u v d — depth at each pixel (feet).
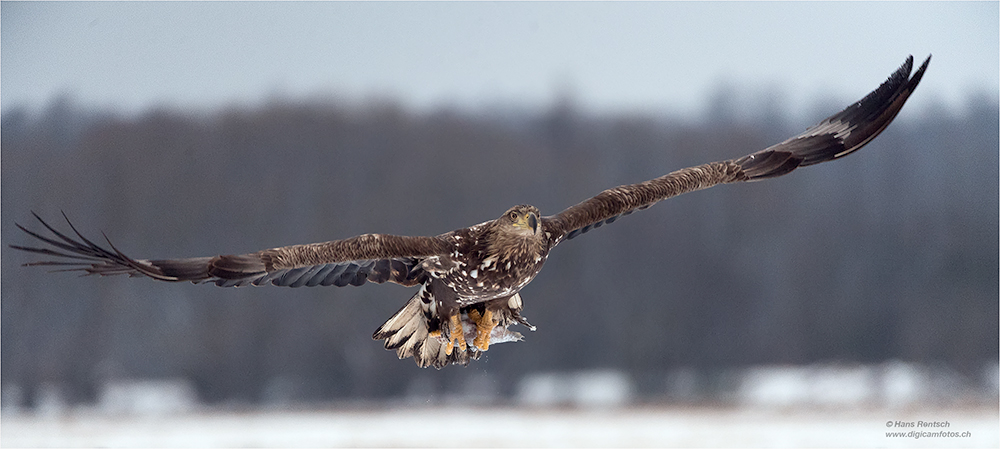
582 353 90.74
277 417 75.87
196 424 72.02
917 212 100.68
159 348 88.22
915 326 94.43
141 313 89.76
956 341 92.07
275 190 109.09
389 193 111.04
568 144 116.88
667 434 60.59
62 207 105.50
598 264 95.09
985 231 99.71
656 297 95.04
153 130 109.91
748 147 115.75
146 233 106.01
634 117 118.62
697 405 74.90
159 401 84.07
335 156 111.55
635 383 86.79
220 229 107.04
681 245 97.76
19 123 108.68
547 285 92.68
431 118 116.37
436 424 68.28
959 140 103.50
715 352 92.63
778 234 99.55
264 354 86.84
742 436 60.03
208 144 109.70
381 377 84.23
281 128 111.65
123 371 87.92
